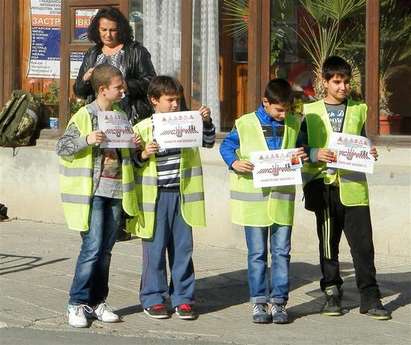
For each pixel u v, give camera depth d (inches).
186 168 320.8
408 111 423.5
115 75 306.7
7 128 491.5
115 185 308.2
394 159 416.5
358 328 315.9
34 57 507.5
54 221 489.1
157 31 478.3
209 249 436.1
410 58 423.8
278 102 312.8
